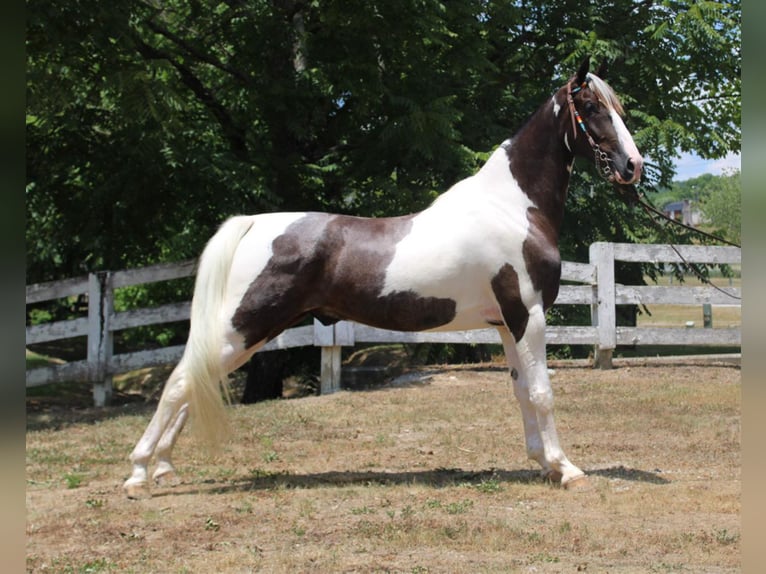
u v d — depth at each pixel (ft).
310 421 26.91
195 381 17.19
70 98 32.17
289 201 39.27
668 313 94.43
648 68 47.96
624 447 22.25
